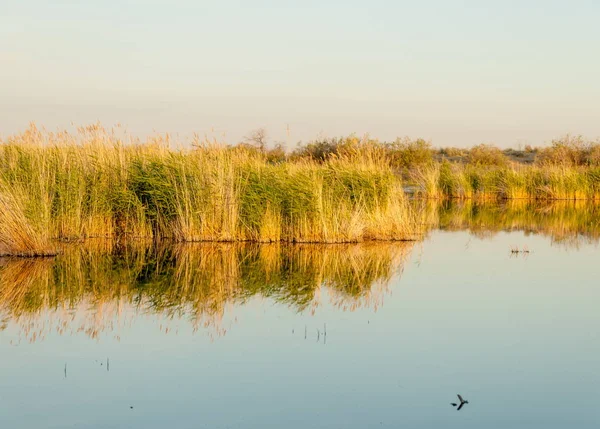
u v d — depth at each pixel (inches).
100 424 264.5
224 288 503.8
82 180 733.9
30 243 620.4
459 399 289.3
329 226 739.4
